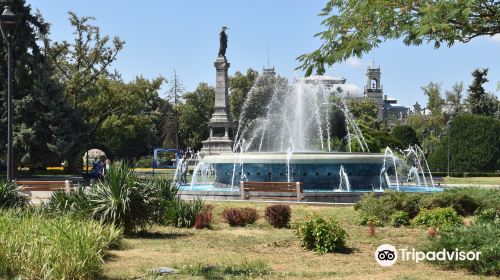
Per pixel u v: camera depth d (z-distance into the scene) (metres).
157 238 13.04
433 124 87.75
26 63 37.38
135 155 82.56
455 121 53.62
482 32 7.24
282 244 12.19
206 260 10.25
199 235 13.52
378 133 55.75
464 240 9.30
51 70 38.97
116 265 9.66
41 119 37.41
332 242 11.28
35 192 21.56
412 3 7.26
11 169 17.78
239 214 15.27
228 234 13.66
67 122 38.09
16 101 36.78
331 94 62.12
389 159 24.98
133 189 13.23
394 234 13.44
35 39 38.47
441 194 16.72
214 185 26.86
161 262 9.99
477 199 16.78
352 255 10.89
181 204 15.52
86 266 8.20
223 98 58.00
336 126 55.88
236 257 10.60
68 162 50.25
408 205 16.12
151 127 81.75
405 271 9.06
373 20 7.48
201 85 90.31
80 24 45.44
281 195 20.61
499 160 51.59
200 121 89.44
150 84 51.28
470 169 51.59
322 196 20.44
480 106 83.25
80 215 12.72
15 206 14.45
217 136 57.59
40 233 8.74
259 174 24.50
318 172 23.78
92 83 47.19
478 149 51.66
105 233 11.27
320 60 7.86
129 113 53.69
